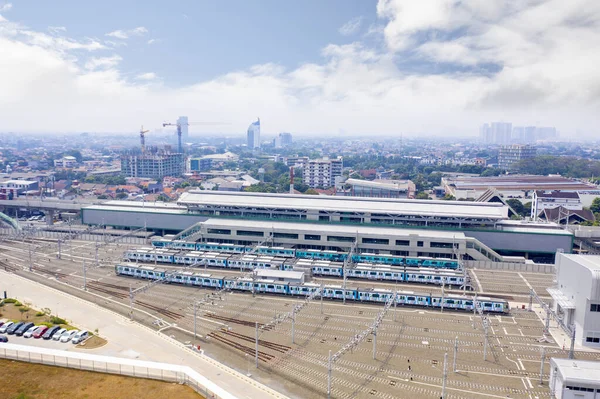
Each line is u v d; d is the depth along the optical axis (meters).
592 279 96.06
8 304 119.12
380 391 80.06
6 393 75.75
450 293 133.25
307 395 78.31
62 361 85.50
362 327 108.12
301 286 128.50
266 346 97.56
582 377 74.88
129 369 82.62
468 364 90.25
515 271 158.62
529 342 100.75
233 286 133.50
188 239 186.50
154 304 122.56
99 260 168.50
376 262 159.88
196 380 77.50
